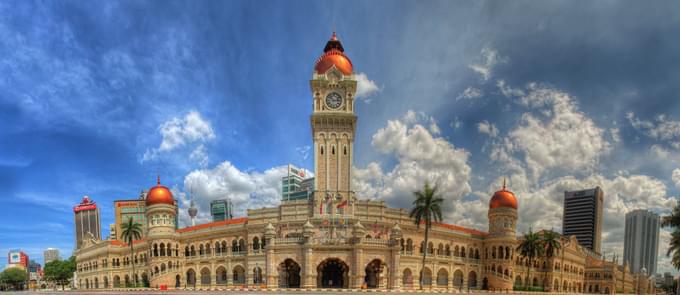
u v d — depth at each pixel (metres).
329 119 99.12
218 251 98.56
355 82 101.31
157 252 98.31
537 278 116.06
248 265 89.75
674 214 62.03
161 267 97.88
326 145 98.94
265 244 86.44
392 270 81.81
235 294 67.25
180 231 105.38
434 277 97.88
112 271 113.44
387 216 96.06
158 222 100.31
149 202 101.56
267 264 81.56
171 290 77.88
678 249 67.50
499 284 100.38
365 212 94.62
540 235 105.75
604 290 143.50
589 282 147.50
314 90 101.44
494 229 104.56
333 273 86.31
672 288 167.75
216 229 98.31
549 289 109.50
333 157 98.62
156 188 103.00
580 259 143.62
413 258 95.44
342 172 98.00
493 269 103.12
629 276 163.12
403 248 95.50
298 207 94.50
